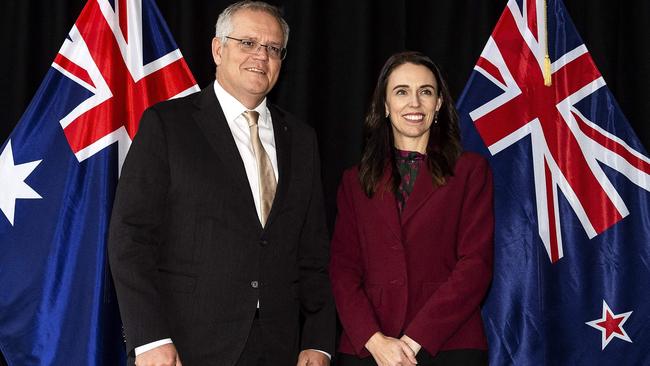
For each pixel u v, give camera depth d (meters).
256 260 2.43
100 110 3.00
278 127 2.67
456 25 3.65
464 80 3.64
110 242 2.33
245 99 2.58
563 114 3.22
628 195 3.17
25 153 2.93
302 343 2.63
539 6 3.26
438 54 3.64
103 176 2.96
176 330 2.36
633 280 3.14
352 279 2.63
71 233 2.92
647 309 3.12
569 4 3.69
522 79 3.23
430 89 2.71
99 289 2.89
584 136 3.21
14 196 2.90
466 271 2.54
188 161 2.41
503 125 3.19
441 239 2.62
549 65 3.18
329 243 2.74
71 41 3.03
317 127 3.57
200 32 3.57
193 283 2.38
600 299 3.13
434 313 2.47
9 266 2.87
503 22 3.26
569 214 3.17
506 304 3.10
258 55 2.54
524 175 3.16
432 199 2.63
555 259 3.15
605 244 3.15
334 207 3.56
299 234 2.59
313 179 2.68
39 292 2.88
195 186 2.40
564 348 3.12
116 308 3.00
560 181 3.19
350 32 3.57
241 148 2.55
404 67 2.72
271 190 2.53
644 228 3.15
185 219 2.40
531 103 3.22
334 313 2.66
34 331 2.87
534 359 3.08
